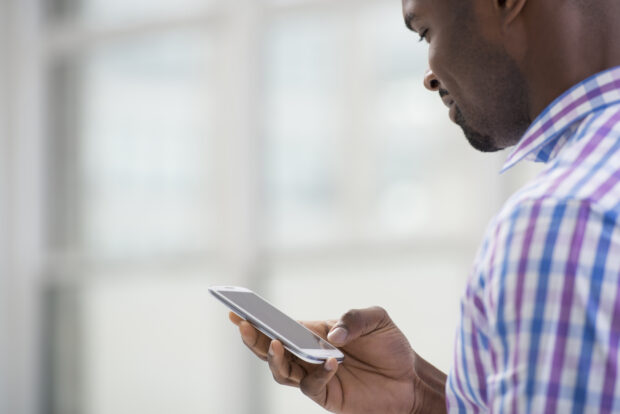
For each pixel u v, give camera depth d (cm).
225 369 438
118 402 480
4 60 523
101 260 490
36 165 518
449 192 367
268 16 427
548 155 79
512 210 68
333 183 407
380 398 113
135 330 474
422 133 379
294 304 419
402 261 383
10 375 527
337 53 405
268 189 428
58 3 509
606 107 74
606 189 66
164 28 463
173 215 461
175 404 459
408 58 384
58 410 508
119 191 482
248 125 432
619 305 63
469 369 75
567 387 63
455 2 80
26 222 521
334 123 407
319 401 112
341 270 404
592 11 76
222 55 442
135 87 476
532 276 65
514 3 77
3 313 525
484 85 81
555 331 63
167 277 463
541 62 77
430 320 373
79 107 500
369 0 395
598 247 64
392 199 388
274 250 425
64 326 506
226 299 109
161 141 465
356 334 109
